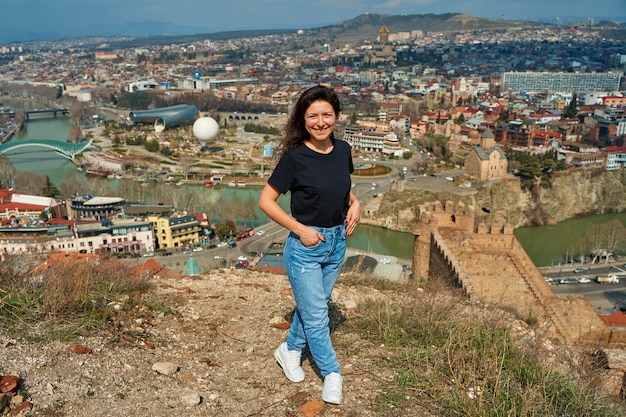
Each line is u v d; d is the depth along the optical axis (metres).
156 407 5.68
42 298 7.92
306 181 5.75
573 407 6.09
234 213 92.69
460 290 15.08
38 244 68.06
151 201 107.50
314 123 5.63
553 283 70.06
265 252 77.62
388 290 13.02
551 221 104.00
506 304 16.12
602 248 81.44
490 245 18.56
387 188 115.38
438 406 5.89
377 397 6.07
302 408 5.82
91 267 10.95
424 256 20.92
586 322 16.14
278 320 8.70
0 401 5.17
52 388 5.71
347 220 6.36
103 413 5.45
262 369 6.88
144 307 8.73
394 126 186.25
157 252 77.69
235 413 5.74
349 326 8.48
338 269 6.45
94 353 6.66
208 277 12.03
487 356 7.06
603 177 112.25
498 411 5.78
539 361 7.30
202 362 7.00
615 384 10.94
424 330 8.01
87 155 152.62
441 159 144.00
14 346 6.46
